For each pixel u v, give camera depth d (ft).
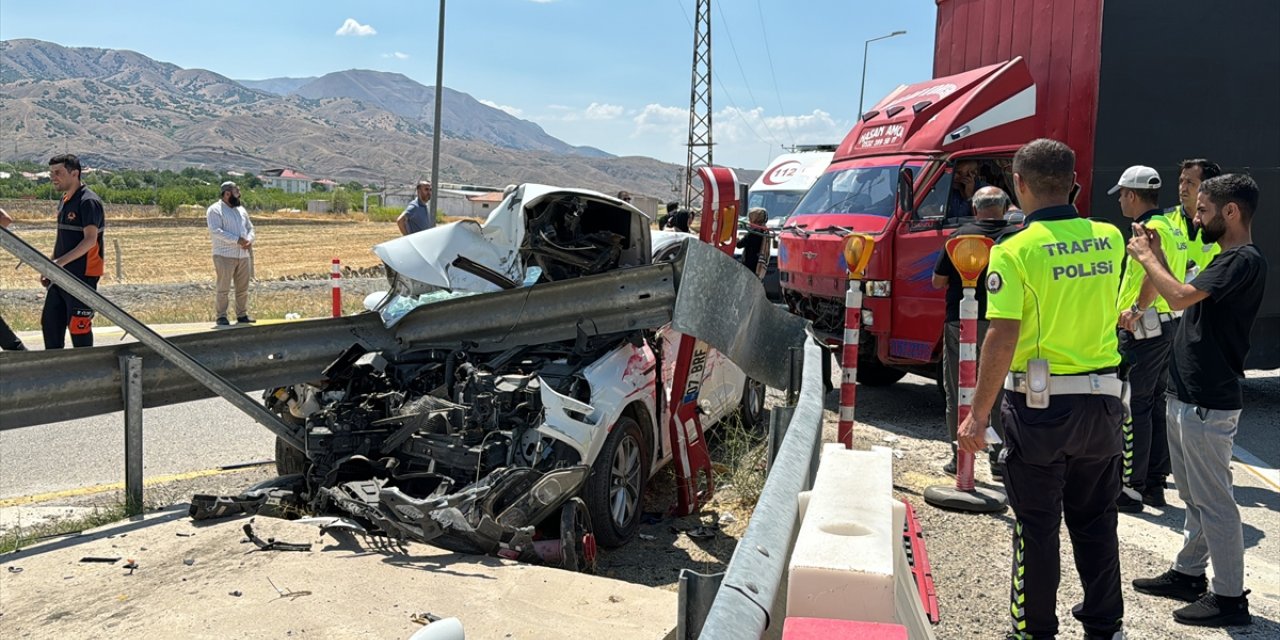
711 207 21.02
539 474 15.60
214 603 12.83
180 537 15.35
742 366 20.53
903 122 30.81
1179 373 14.96
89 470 23.61
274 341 19.13
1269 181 29.25
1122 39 27.50
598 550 17.67
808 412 10.03
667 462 21.38
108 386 17.38
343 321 19.95
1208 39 28.27
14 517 19.35
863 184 30.89
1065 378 12.35
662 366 20.33
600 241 22.22
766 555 6.12
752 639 5.24
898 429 28.07
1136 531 19.30
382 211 266.98
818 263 30.42
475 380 17.43
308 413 18.71
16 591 13.28
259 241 142.00
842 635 5.57
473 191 330.13
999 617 14.75
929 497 20.43
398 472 17.06
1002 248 12.44
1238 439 28.14
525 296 19.72
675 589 16.02
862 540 6.67
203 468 23.86
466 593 13.28
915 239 28.02
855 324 20.83
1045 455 12.37
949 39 34.58
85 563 14.30
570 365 18.17
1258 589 16.29
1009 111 29.32
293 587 13.34
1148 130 27.96
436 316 20.07
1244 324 14.42
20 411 16.19
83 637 11.85
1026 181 12.67
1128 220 27.96
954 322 22.08
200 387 18.45
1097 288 12.25
